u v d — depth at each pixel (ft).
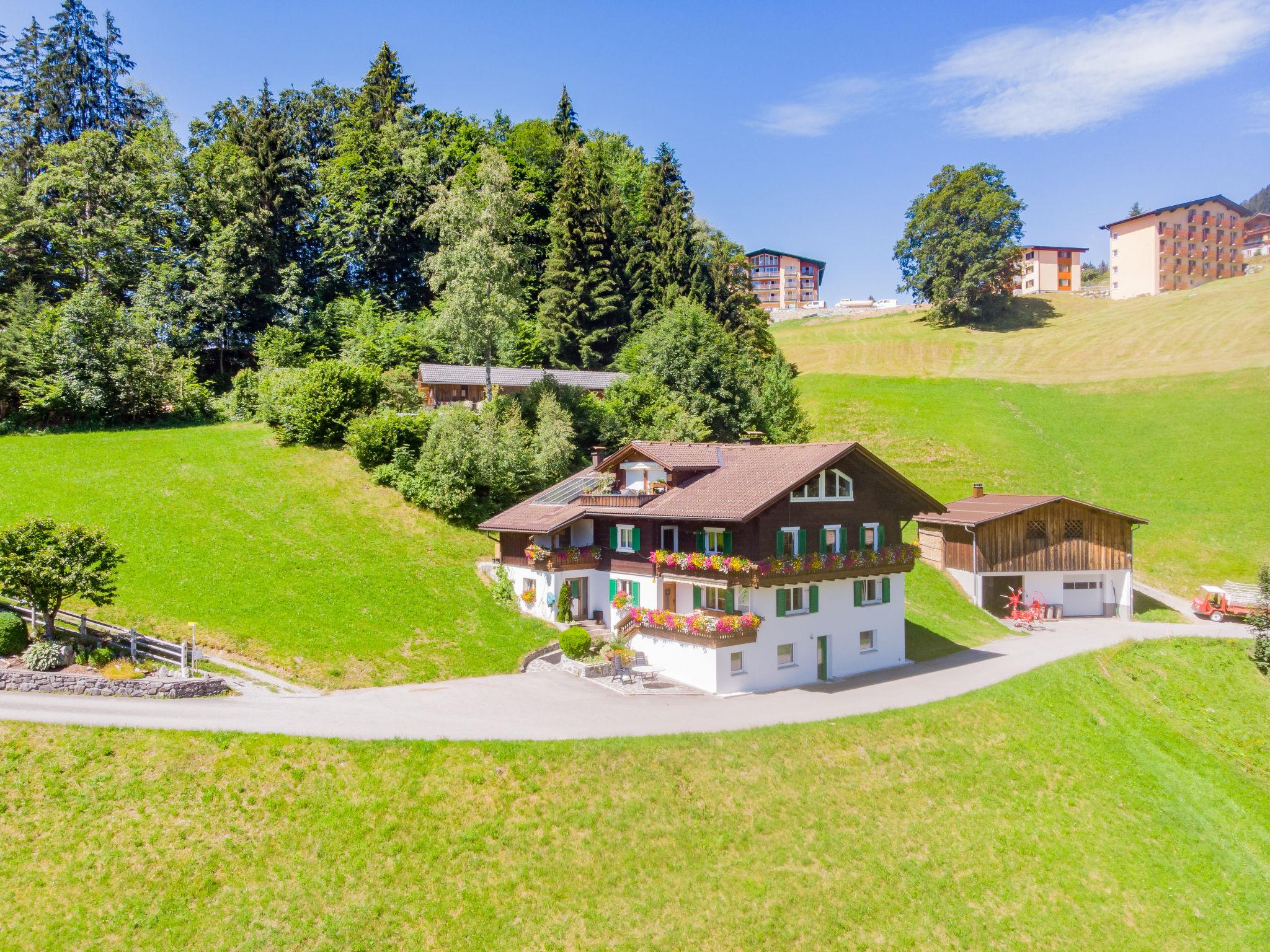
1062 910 76.64
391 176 290.76
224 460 176.14
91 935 59.88
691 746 88.17
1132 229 499.51
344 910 64.90
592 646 121.60
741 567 110.22
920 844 81.41
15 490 147.64
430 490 166.09
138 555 129.18
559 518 134.10
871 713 102.53
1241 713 131.13
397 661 113.19
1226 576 189.78
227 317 252.21
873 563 125.18
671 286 295.28
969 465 251.39
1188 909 79.56
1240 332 336.08
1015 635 157.07
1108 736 109.60
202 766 75.20
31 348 195.11
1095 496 233.96
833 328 454.40
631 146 399.44
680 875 72.64
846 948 68.74
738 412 237.66
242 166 261.65
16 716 78.89
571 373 249.34
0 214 224.53
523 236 290.56
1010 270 423.23
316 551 144.56
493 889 68.69
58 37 264.11
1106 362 334.44
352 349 246.68
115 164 251.60
